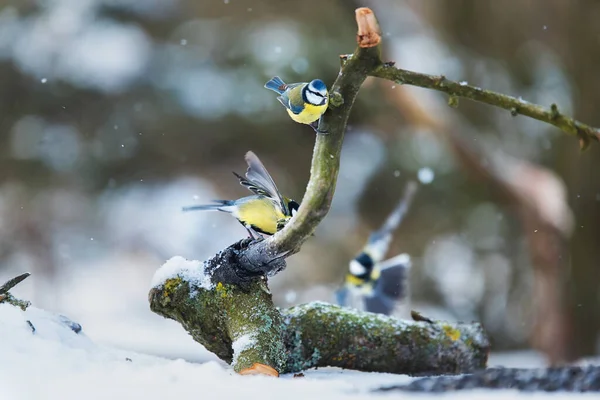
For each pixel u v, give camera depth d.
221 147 18.58
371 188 18.89
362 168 18.91
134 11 18.80
